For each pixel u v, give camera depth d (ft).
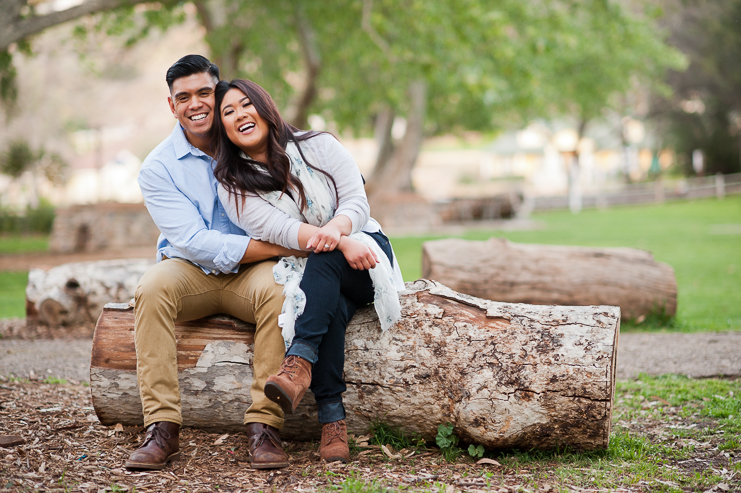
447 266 20.58
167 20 48.26
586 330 9.12
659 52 59.11
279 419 9.12
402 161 70.54
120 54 52.39
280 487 8.24
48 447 9.24
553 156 164.96
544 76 52.16
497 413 8.96
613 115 126.41
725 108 103.45
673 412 11.87
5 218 72.23
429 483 8.35
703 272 32.07
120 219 49.90
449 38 38.73
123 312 10.39
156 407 8.95
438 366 9.32
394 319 9.42
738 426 10.71
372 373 9.55
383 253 9.67
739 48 93.04
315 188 9.55
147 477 8.45
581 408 8.84
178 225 9.50
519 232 56.44
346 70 56.80
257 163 9.57
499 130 84.17
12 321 21.44
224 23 49.01
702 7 95.04
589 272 20.52
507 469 8.93
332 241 8.95
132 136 165.17
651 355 16.48
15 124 95.96
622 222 64.95
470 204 71.67
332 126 72.28
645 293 20.44
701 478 8.60
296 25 47.93
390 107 71.61
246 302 9.48
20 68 95.66
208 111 9.76
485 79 38.93
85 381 14.10
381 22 39.06
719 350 16.72
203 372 9.82
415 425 9.62
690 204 85.51
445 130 88.48
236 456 9.30
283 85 54.24
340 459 8.93
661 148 116.98
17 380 13.71
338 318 9.11
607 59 61.31
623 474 8.73
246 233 9.83
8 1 33.19
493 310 9.53
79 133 163.22
